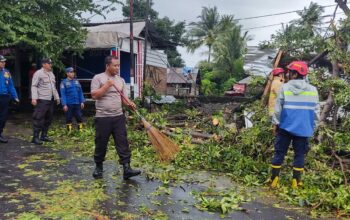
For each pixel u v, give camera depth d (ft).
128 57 56.54
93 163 22.43
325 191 18.12
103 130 18.74
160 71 68.85
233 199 16.28
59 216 14.02
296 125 17.92
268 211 15.67
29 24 39.40
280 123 18.43
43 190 17.07
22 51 53.62
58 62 43.65
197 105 61.31
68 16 43.50
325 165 20.71
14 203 15.31
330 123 25.91
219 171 21.80
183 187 18.40
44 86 27.94
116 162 22.74
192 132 30.04
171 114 48.08
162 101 53.01
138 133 29.37
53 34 41.55
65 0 43.06
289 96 18.06
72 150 26.09
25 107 52.95
